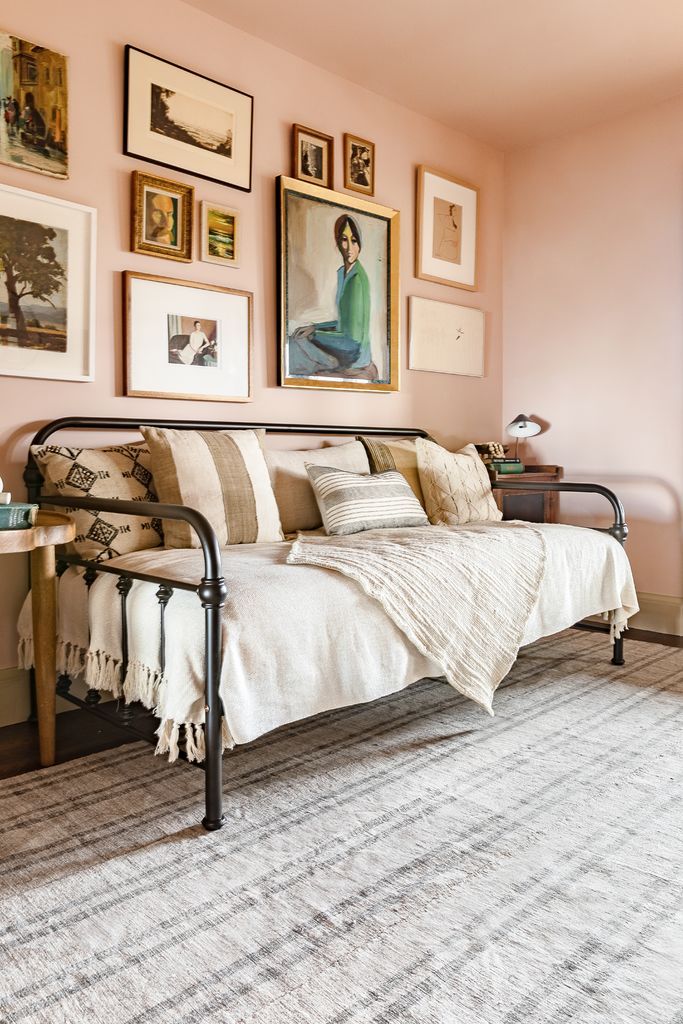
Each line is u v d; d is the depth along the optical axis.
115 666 2.06
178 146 2.86
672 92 3.64
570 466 4.17
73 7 2.57
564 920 1.37
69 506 2.17
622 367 3.93
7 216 2.42
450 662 2.19
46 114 2.50
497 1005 1.16
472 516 3.34
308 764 2.09
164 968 1.24
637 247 3.85
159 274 2.84
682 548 3.74
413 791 1.92
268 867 1.55
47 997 1.18
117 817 1.77
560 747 2.21
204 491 2.47
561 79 3.52
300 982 1.21
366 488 2.94
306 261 3.32
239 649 1.73
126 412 2.76
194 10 2.91
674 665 3.12
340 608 1.99
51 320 2.53
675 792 1.91
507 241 4.39
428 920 1.37
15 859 1.58
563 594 2.76
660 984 1.20
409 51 3.26
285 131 3.26
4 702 2.46
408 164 3.83
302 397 3.38
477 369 4.28
